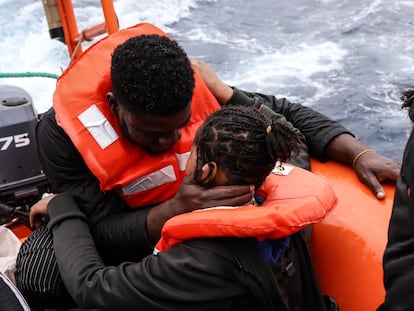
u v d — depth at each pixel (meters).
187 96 1.37
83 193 1.66
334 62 4.88
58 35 2.54
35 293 1.73
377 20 5.58
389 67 4.70
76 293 1.35
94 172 1.59
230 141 1.19
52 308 1.79
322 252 1.67
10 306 1.43
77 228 1.54
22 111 2.29
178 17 6.23
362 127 3.89
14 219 2.40
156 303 1.21
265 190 1.36
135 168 1.63
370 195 1.75
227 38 5.66
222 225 1.16
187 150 1.69
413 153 1.06
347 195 1.76
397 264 1.09
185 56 1.39
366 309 1.57
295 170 1.42
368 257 1.60
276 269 1.27
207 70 1.91
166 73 1.33
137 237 1.57
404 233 1.09
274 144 1.17
